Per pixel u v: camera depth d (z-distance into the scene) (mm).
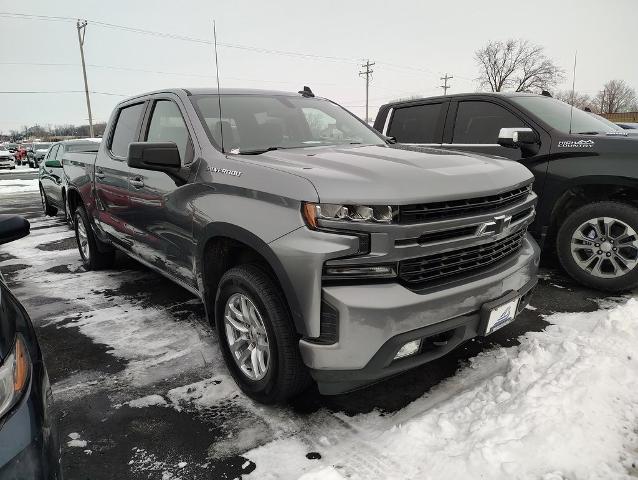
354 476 1966
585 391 2289
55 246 6859
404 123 5535
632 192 3928
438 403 2506
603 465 1896
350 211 2074
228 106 3305
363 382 2199
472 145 4727
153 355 3199
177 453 2203
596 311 3635
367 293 2059
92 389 2787
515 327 3383
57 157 9289
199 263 2811
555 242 4324
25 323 1747
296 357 2289
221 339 2744
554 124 4320
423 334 2131
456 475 1874
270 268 2377
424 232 2145
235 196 2502
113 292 4547
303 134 3404
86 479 2051
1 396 1396
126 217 3867
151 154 2787
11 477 1315
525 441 1969
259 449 2205
